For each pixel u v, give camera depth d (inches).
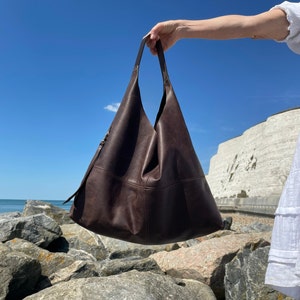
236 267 239.6
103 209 91.4
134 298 180.7
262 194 1974.7
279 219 80.0
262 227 575.8
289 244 76.7
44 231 364.8
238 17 87.7
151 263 271.3
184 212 90.9
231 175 2591.0
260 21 85.3
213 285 253.0
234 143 2738.7
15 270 230.5
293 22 84.4
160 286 198.7
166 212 89.9
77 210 94.8
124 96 97.9
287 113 1942.7
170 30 94.2
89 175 94.0
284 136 1914.4
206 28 89.4
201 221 91.4
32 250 294.2
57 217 532.4
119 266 268.1
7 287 222.5
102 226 91.8
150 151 93.2
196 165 93.0
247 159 2327.8
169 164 91.1
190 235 92.4
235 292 225.6
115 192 92.6
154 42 98.2
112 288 185.0
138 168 93.2
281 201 80.9
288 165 1836.9
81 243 382.3
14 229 351.3
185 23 92.7
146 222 89.4
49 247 372.2
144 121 96.6
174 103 95.3
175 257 280.1
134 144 95.2
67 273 263.1
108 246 379.2
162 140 92.5
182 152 92.4
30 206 536.7
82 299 175.0
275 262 78.4
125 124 95.4
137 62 98.7
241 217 1562.5
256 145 2233.0
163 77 97.6
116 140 94.5
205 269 255.0
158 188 89.7
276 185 1871.3
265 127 2094.0
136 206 90.6
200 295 209.3
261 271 212.1
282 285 76.1
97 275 265.1
